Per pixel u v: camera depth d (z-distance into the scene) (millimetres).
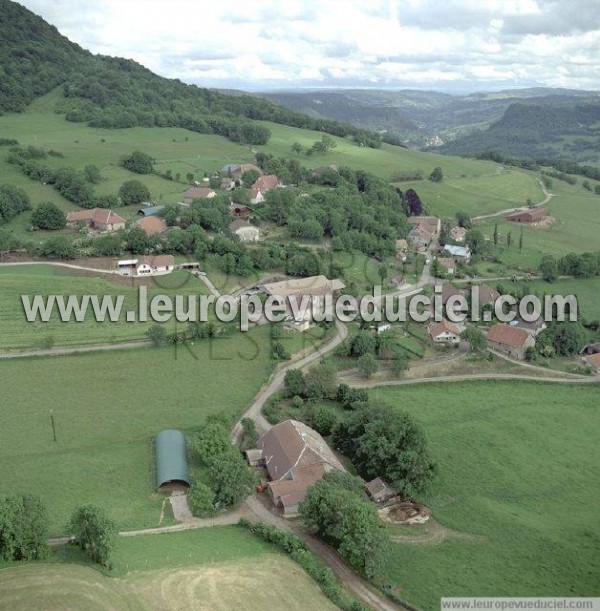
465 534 100188
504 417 138875
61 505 94938
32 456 109062
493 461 121562
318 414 126812
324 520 92188
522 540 99312
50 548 80062
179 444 112625
